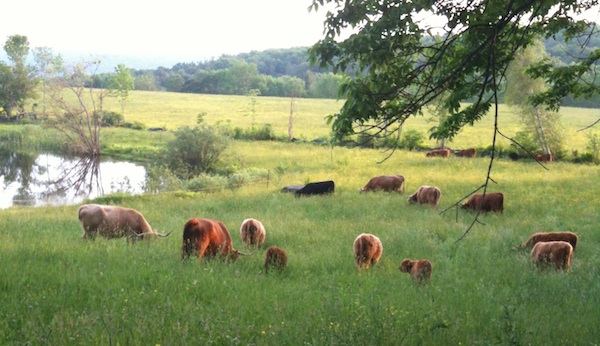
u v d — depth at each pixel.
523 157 46.41
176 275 10.68
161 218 21.45
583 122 79.62
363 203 25.83
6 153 55.34
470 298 10.66
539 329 8.41
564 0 9.49
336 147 52.69
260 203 26.16
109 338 6.60
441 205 25.48
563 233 16.00
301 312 8.77
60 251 12.51
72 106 59.56
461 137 63.03
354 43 8.12
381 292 11.13
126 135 63.44
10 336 6.73
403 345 7.00
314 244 16.66
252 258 13.80
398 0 8.25
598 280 12.72
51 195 36.72
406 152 49.50
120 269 10.97
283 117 88.88
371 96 8.38
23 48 85.62
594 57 15.23
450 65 9.05
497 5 8.48
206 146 43.12
